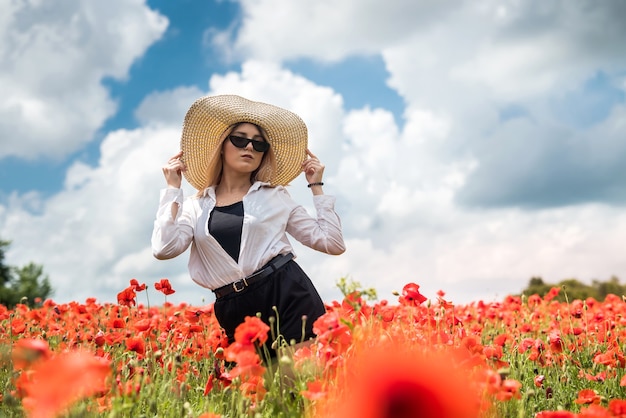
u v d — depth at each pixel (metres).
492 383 2.50
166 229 3.74
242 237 3.68
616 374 3.97
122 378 3.25
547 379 4.05
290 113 4.40
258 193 3.88
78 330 5.16
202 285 3.85
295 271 3.72
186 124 4.29
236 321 3.71
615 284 12.31
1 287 19.22
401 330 3.40
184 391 2.91
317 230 3.94
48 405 1.56
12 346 3.44
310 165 4.14
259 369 2.54
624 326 6.07
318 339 2.92
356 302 3.28
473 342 3.10
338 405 2.48
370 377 1.04
